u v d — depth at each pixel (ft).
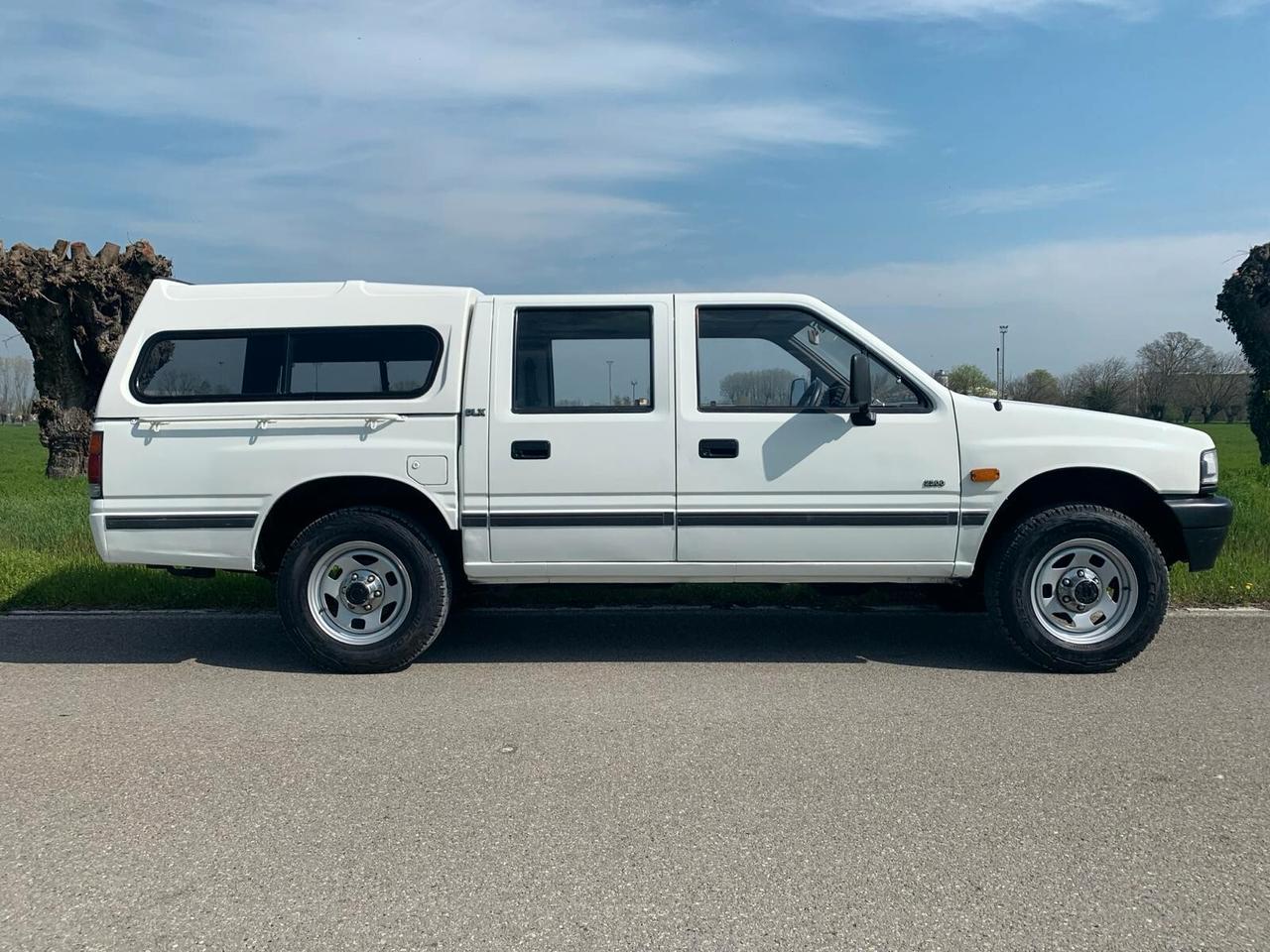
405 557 17.74
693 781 12.58
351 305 17.98
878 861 10.37
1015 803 11.83
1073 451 17.21
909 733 14.39
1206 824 11.25
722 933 8.98
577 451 17.51
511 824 11.35
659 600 23.57
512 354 17.76
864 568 17.67
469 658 18.90
